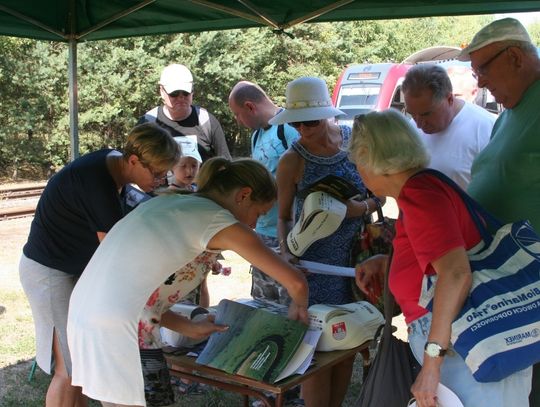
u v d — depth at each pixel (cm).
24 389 375
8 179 1652
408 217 182
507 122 238
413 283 192
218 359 224
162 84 415
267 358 219
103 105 1692
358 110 1348
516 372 181
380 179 193
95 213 255
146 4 404
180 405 352
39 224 270
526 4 318
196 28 414
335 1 358
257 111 357
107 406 209
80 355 205
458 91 593
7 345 445
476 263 181
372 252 292
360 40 2125
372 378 209
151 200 219
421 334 193
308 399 279
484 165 242
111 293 202
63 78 1686
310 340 230
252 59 1784
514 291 176
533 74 229
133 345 202
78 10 430
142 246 204
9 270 664
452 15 337
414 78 299
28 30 416
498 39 228
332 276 287
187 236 204
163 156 251
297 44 1855
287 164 300
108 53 1672
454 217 179
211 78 1744
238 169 216
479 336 171
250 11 385
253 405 339
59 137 1698
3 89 1653
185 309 250
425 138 313
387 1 350
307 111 289
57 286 268
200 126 423
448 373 186
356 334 240
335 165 298
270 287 320
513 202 227
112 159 261
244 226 207
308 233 272
